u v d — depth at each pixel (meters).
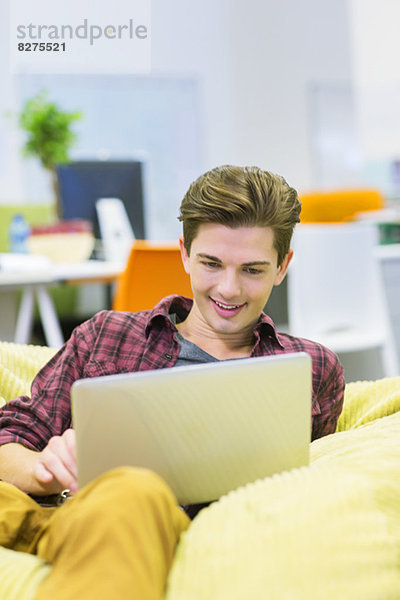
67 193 3.78
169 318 1.42
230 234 1.27
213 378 1.07
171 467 1.09
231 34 8.61
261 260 1.29
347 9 8.97
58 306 4.63
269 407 1.11
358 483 1.11
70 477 1.19
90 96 8.06
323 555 0.99
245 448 1.12
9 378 1.78
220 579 0.95
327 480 1.09
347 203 4.72
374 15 8.08
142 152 8.34
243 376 1.08
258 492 1.06
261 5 8.68
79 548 0.89
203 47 8.53
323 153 8.97
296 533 1.00
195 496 1.12
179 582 0.95
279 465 1.15
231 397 1.09
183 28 8.44
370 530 1.04
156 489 0.94
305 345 1.50
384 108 8.28
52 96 7.90
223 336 1.42
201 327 1.43
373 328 3.46
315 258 3.33
